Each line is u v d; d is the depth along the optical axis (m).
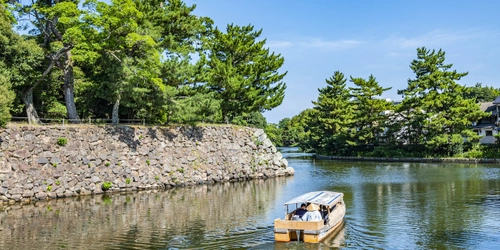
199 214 23.58
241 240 17.83
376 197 29.12
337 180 40.84
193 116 39.16
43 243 17.73
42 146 30.22
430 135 64.00
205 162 40.44
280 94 53.31
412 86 67.25
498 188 32.03
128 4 32.84
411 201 27.08
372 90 77.06
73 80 36.56
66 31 31.39
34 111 33.59
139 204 27.22
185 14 42.94
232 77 46.34
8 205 27.08
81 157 32.06
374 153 72.00
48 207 26.27
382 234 18.61
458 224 20.39
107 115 42.31
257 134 47.03
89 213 24.17
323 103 84.81
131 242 17.80
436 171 47.09
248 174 43.41
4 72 29.67
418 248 16.48
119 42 34.84
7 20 31.25
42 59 32.78
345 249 16.34
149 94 37.97
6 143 28.53
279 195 30.83
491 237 17.97
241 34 51.44
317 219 18.34
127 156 34.91
